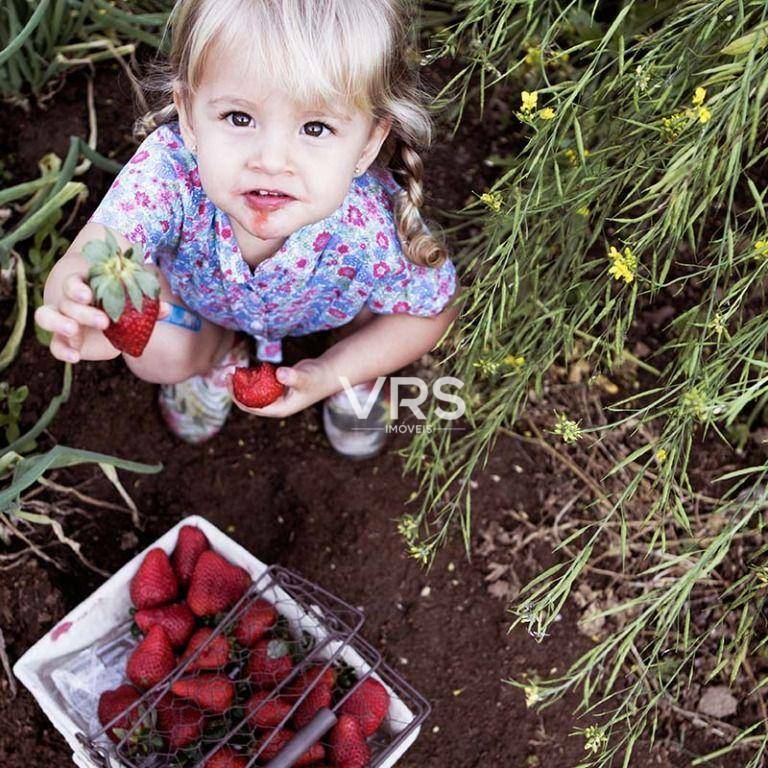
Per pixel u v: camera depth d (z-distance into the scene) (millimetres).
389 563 957
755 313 996
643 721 786
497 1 869
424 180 1071
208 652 785
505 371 929
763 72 708
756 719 901
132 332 590
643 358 1025
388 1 649
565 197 782
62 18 967
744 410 1014
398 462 994
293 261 775
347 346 867
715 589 948
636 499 978
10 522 901
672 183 691
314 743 739
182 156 744
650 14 917
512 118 1105
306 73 610
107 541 938
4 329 960
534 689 754
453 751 887
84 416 962
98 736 749
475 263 877
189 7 629
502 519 978
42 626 883
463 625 935
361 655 856
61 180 894
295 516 978
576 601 942
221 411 965
